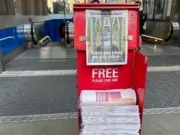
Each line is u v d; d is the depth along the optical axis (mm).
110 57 2109
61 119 3260
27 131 2930
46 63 6613
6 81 4953
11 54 7066
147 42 11305
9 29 6949
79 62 2160
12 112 3496
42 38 10727
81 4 1995
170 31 9977
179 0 10469
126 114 2160
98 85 2246
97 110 2146
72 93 4301
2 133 2881
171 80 5066
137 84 2152
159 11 12211
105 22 2039
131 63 2203
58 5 14234
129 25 2080
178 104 3822
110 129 2180
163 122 3160
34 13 11352
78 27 2045
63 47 9734
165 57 7461
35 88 4547
